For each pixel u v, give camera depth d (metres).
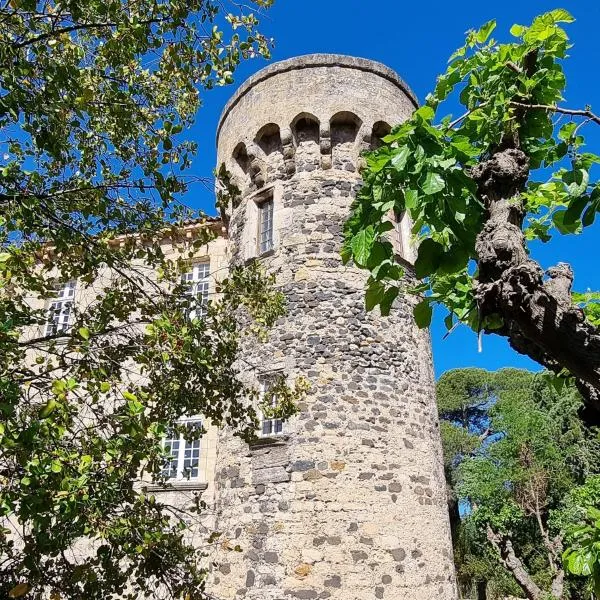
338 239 11.99
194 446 12.68
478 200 3.62
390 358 11.42
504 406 23.53
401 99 13.71
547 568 20.28
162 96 6.14
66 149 5.79
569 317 2.78
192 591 5.38
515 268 2.93
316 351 11.06
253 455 10.83
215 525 11.09
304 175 12.59
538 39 4.04
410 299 12.25
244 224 13.13
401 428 10.98
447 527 11.29
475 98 4.29
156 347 6.08
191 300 6.78
